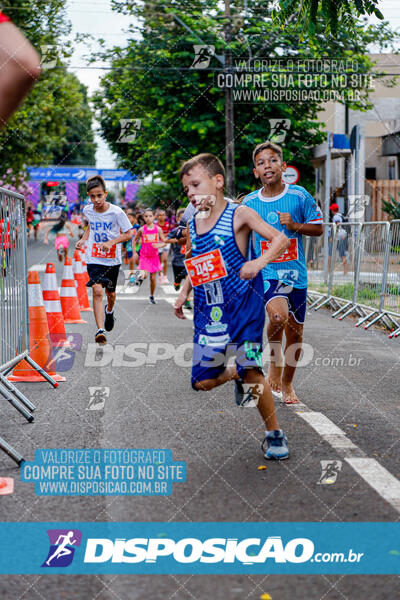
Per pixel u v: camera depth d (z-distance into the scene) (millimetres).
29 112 31844
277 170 5555
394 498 3576
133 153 28234
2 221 5340
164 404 5793
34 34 20938
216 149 23891
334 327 11000
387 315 10492
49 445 4609
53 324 9062
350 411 5527
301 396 6113
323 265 14602
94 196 8719
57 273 21359
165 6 22047
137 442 4656
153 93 23297
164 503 3543
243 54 21984
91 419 5309
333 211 21938
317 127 23812
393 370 7398
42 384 6738
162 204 31297
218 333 4211
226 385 6578
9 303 5625
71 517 3383
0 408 5762
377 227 11062
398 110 27562
